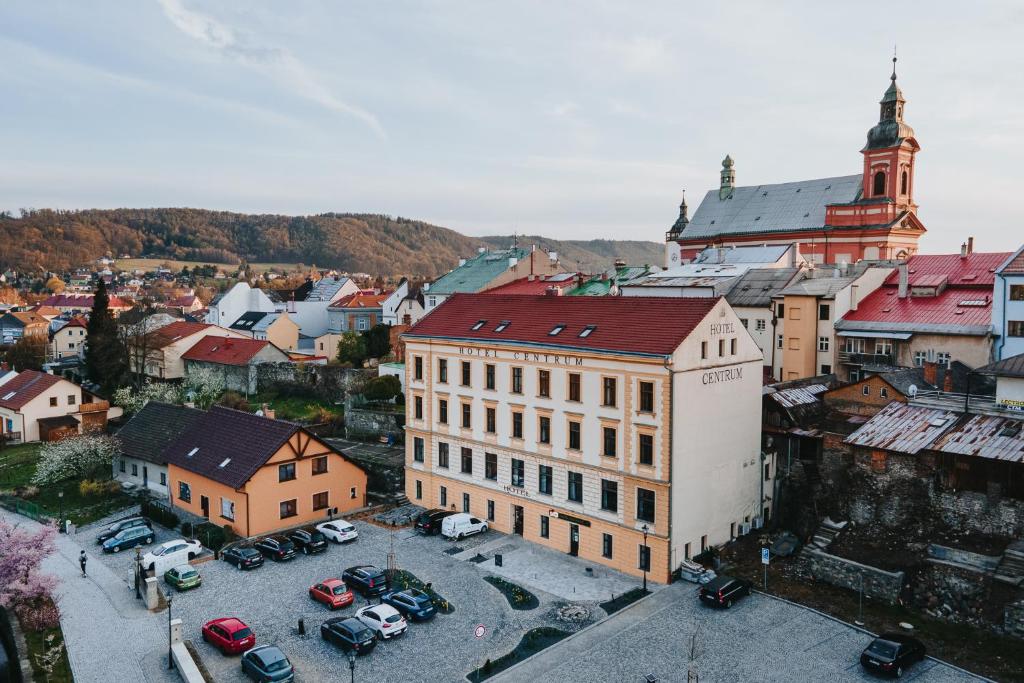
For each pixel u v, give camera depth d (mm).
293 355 106562
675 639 37062
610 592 42781
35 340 128875
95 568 47156
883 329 64250
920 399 47812
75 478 67688
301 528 52594
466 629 38531
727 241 108562
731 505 48594
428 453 58969
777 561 45906
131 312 106938
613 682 33375
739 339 48281
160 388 93812
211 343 105125
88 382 105562
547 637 37531
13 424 83188
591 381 47000
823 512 49312
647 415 44000
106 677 33906
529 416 50906
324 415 80688
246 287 143250
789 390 55750
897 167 93625
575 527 48688
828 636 37125
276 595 42719
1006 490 38875
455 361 55969
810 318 68062
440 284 106375
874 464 43969
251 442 55156
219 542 49844
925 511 41781
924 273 71188
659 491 43719
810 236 99312
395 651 36312
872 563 41750
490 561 47781
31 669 34438
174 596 42562
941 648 35562
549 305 54156
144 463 64250
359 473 58844
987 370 44312
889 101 93688
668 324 45688
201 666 34969
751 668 34312
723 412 47156
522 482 51938
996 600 36625
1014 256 58406
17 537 40344
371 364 93625
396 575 45344
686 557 45062
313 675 34094
